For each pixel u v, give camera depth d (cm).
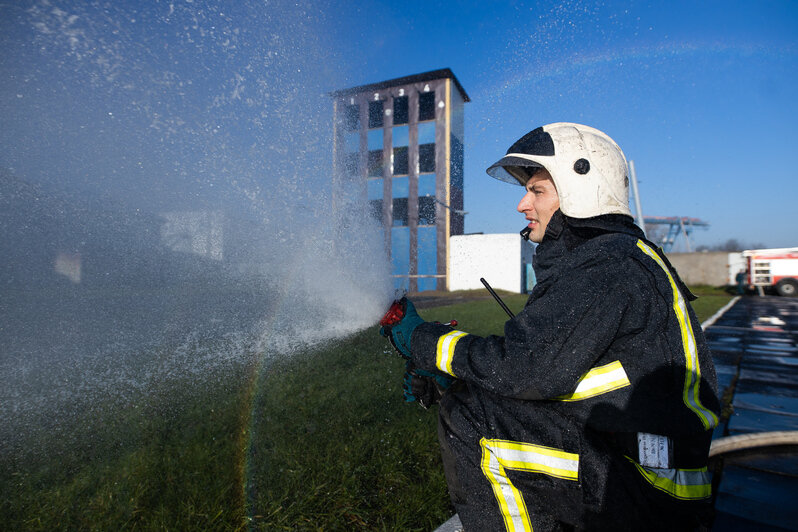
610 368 119
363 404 344
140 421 307
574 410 124
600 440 124
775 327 968
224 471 242
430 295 1989
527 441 128
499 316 980
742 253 2333
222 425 303
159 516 202
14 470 242
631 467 120
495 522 134
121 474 235
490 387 124
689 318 128
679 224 4903
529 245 2461
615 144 145
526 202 152
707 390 125
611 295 117
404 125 2027
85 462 253
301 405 340
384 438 282
